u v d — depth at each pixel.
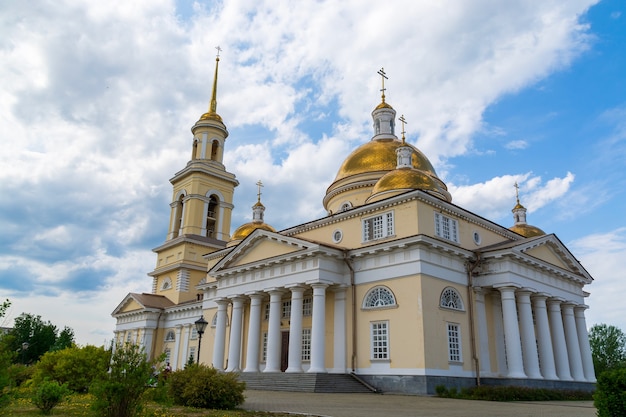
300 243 30.45
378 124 43.72
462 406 18.72
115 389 10.48
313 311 28.69
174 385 17.12
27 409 14.91
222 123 63.44
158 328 53.19
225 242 58.28
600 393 10.87
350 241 31.38
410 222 28.22
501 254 28.94
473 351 27.98
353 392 25.75
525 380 27.14
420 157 39.56
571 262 35.16
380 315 27.69
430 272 27.11
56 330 78.81
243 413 14.97
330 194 39.75
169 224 60.12
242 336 36.34
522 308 29.62
